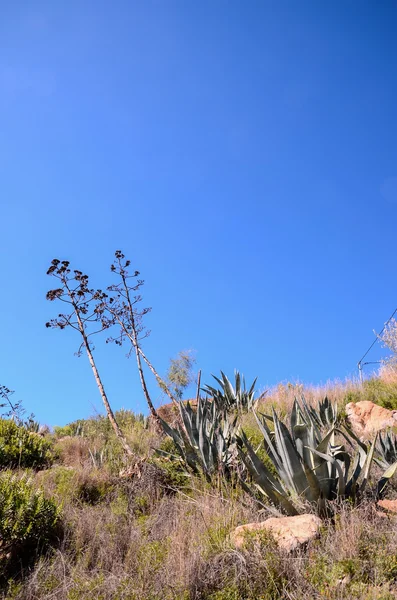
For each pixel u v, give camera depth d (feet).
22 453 35.81
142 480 26.50
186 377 49.55
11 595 16.51
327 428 37.55
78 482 27.27
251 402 48.24
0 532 18.89
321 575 13.91
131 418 53.06
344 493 18.35
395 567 13.46
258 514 19.67
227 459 26.14
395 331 52.47
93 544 19.54
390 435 27.32
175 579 15.06
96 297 40.14
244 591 14.12
